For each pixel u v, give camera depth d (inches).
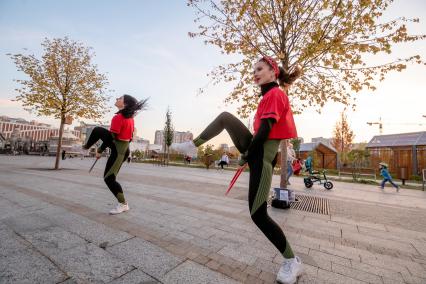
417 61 196.9
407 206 229.1
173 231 118.4
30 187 229.1
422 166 721.6
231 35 236.7
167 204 180.2
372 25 185.2
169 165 919.0
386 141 882.1
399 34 185.9
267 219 71.1
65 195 196.1
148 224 127.3
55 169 440.1
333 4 182.7
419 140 749.9
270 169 71.5
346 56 200.2
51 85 405.4
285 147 222.7
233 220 144.1
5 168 423.5
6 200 171.0
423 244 118.9
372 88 224.2
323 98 256.1
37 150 1612.9
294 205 206.8
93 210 150.9
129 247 96.0
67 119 436.5
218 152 1198.3
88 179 308.0
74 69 422.6
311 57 212.5
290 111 77.4
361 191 345.1
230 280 74.4
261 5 213.9
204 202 195.6
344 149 1017.5
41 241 98.0
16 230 110.0
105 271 76.4
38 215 135.5
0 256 83.4
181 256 90.3
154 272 77.2
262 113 72.2
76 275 73.0
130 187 261.1
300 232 131.4
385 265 92.8
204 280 73.6
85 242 99.0
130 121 144.1
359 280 79.8
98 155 144.6
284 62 226.8
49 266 77.9
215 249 98.6
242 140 74.7
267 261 89.2
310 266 89.2
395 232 138.6
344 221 159.2
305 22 206.7
